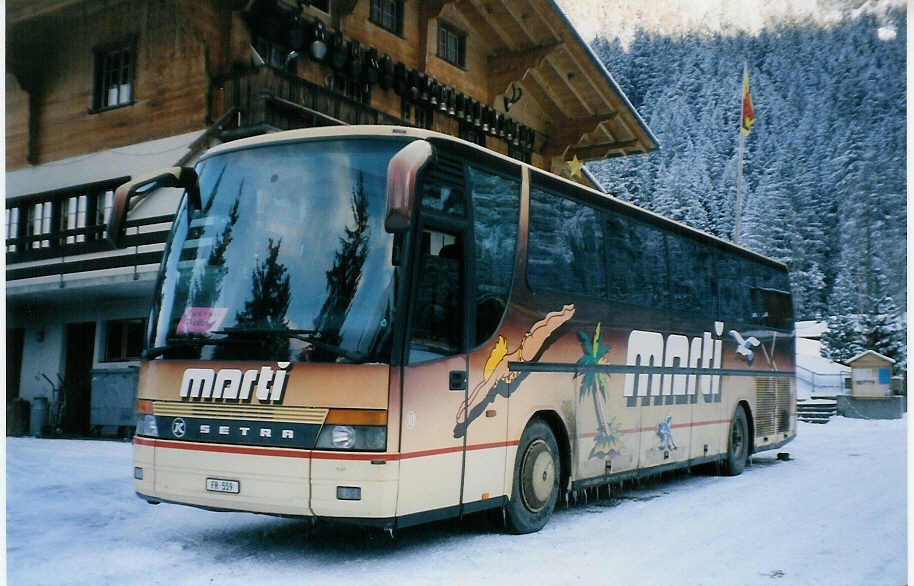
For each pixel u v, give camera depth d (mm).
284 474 6047
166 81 17406
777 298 15320
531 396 7875
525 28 23891
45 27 18891
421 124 21969
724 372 12695
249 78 16219
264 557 6672
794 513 9148
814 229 61938
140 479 6664
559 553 6945
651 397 10352
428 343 6531
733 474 12922
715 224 61312
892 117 55812
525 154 26359
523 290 7906
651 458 10266
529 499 7844
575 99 26781
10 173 19062
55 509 8414
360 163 6613
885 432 23344
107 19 18422
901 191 55094
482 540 7465
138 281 16453
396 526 6082
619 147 27938
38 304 19422
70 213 18500
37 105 19031
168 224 16969
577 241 9000
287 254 6520
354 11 20031
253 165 6938
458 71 23609
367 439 5984
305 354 6148
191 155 15914
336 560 6605
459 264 7027
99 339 18484
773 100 56719
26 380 19484
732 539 7613
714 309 12500
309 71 18812
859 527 8266
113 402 17344
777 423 14836
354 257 6359
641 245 10445
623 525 8336
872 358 30188
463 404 6883
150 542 7125
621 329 9695
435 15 21938
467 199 7199
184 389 6500
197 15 16828
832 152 59219
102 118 18219
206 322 6562
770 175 61344
